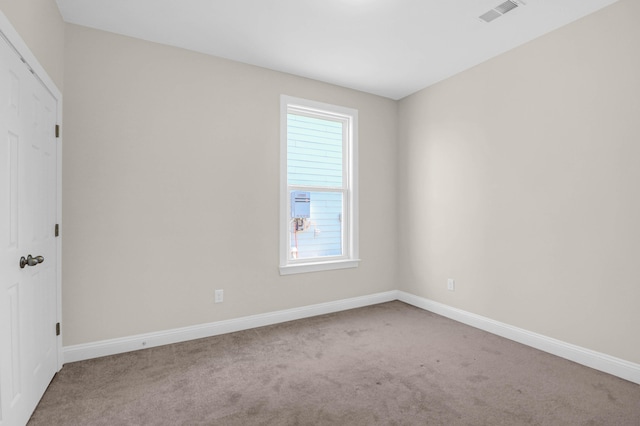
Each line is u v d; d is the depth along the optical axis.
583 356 2.38
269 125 3.23
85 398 1.94
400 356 2.52
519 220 2.81
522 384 2.11
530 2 2.22
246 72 3.12
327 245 3.70
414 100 3.88
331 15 2.38
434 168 3.62
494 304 3.01
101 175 2.52
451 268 3.43
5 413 1.47
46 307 2.04
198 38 2.69
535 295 2.70
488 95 3.06
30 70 1.77
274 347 2.68
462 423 1.72
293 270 3.36
